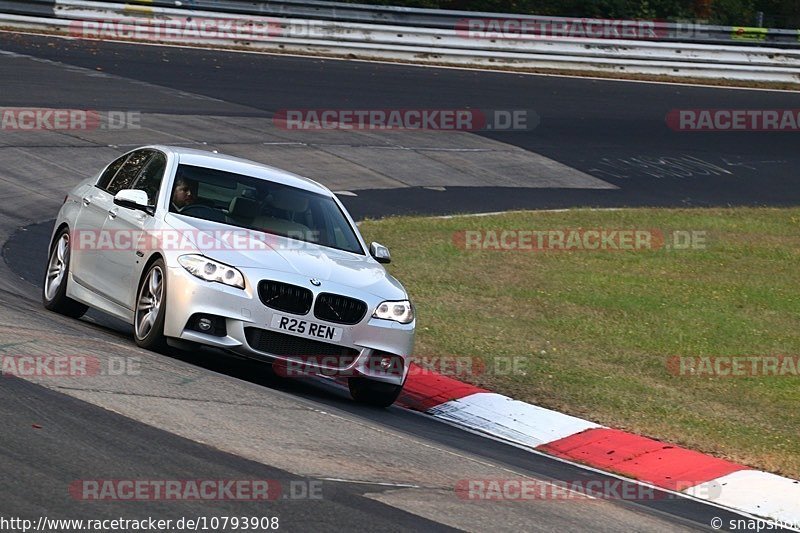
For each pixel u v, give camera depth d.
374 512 19.77
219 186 33.16
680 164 89.62
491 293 50.94
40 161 64.19
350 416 28.34
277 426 24.80
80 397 23.75
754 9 157.00
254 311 28.98
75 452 20.14
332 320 29.84
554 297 51.41
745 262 63.25
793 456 32.09
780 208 80.06
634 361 42.19
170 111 79.81
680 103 107.62
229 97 86.88
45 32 98.81
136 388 25.45
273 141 78.06
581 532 21.08
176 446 21.62
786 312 52.91
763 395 39.12
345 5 108.00
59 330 30.78
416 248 58.56
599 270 58.06
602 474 28.70
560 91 105.62
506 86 104.25
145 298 30.66
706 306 52.53
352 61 105.56
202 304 28.88
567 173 83.62
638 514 23.73
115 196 33.69
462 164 82.12
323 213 34.31
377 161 79.19
